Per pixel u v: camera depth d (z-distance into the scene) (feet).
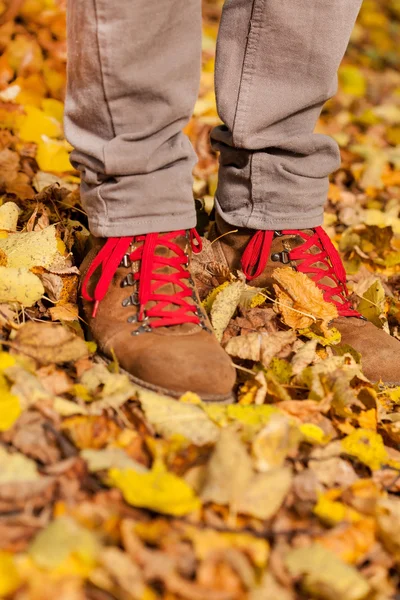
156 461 3.05
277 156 4.45
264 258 4.57
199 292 4.70
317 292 4.41
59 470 2.93
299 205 4.55
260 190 4.49
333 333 4.36
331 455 3.42
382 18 16.06
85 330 4.17
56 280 4.30
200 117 8.24
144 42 3.62
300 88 4.30
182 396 3.57
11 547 2.60
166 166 3.99
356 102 11.31
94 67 3.66
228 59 4.27
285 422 3.26
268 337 4.10
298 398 3.93
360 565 2.95
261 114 4.27
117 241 3.93
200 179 7.02
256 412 3.53
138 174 3.84
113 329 3.85
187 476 3.06
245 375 4.05
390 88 12.74
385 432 3.87
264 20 4.11
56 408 3.24
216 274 4.76
